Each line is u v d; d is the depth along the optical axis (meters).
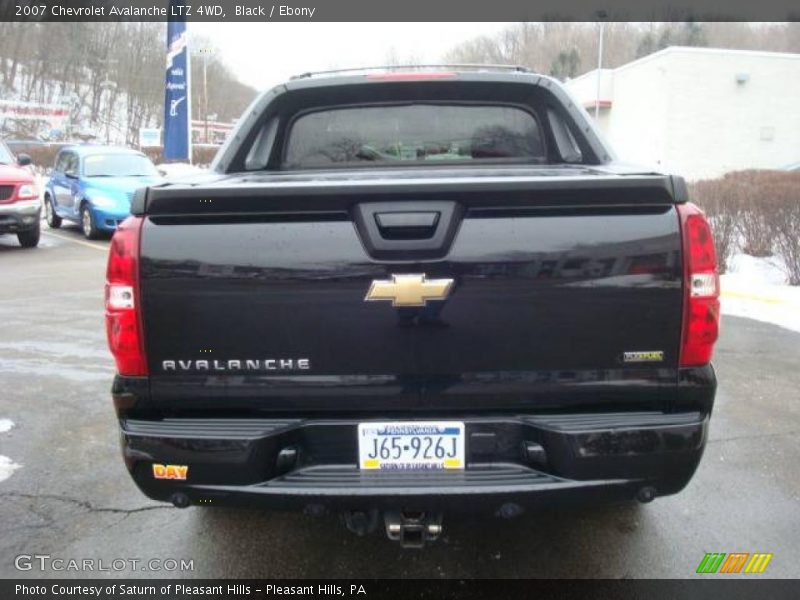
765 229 9.76
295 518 3.34
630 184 2.23
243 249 2.29
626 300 2.29
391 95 3.62
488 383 2.34
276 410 2.41
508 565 2.94
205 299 2.31
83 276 10.09
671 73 28.66
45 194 16.27
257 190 2.23
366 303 2.29
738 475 3.74
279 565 2.96
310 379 2.35
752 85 29.06
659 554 3.01
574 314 2.29
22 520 3.33
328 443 2.41
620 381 2.34
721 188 10.43
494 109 3.66
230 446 2.35
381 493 2.33
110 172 14.46
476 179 2.29
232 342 2.33
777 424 4.43
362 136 3.70
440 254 2.27
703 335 2.32
